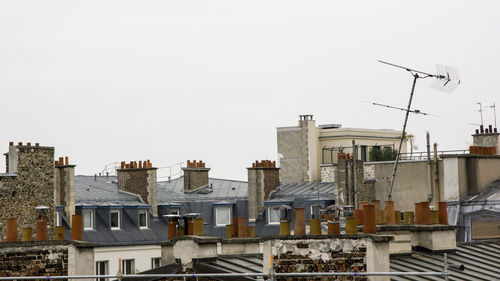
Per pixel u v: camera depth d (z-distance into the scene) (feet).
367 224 154.30
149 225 376.27
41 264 159.94
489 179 360.89
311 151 489.67
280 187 416.05
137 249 363.76
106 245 353.72
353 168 390.21
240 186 418.72
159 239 372.79
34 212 319.88
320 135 510.58
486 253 197.98
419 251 188.65
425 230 188.24
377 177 389.39
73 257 160.66
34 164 321.93
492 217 343.87
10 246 159.12
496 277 176.55
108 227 361.51
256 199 397.19
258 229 393.29
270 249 151.94
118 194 385.09
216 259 163.84
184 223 171.42
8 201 315.58
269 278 141.28
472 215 347.77
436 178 364.58
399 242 181.68
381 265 148.25
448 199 358.02
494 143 398.42
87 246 161.27
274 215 393.70
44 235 165.78
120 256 357.61
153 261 368.89
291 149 493.36
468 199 354.13
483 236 345.51
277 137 496.64
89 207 358.02
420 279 165.27
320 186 411.54
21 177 318.86
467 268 180.34
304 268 150.20
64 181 350.84
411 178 377.09
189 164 412.36
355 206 388.16
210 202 402.31
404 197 379.35
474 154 358.43
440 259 184.03
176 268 159.53
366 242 148.46
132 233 366.84
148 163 382.83
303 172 488.85
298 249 150.82
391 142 529.86
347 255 149.07
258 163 401.49
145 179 382.01
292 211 394.52
